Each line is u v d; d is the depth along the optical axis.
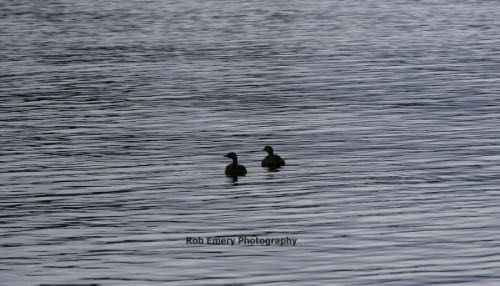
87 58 76.44
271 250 29.02
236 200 34.81
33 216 33.25
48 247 29.80
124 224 32.09
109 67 71.19
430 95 57.00
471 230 30.70
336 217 32.44
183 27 100.19
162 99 57.25
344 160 40.88
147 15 113.94
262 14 113.56
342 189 36.12
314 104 54.69
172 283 26.47
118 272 27.45
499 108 52.56
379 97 56.56
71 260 28.55
